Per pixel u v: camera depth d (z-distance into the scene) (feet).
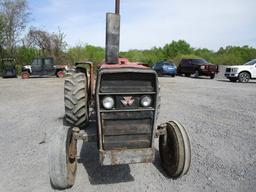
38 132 18.24
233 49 204.74
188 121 20.79
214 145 15.44
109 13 12.62
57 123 20.56
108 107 9.64
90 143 15.96
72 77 14.58
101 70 9.37
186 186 10.93
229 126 19.33
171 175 11.48
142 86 9.79
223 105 27.58
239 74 55.77
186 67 74.18
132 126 10.09
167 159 11.95
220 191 10.53
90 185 11.07
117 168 12.62
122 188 10.83
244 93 36.58
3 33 93.71
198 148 14.98
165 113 23.70
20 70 88.22
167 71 71.67
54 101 31.01
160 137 12.46
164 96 33.91
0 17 92.89
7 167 12.78
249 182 11.19
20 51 98.43
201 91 38.93
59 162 9.82
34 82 57.72
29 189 10.81
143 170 12.40
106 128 9.91
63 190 10.68
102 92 9.52
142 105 9.91
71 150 10.82
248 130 18.29
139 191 10.59
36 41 103.50
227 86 46.29
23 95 36.42
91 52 112.98
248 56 192.54
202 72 68.64
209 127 19.07
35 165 12.95
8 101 31.40
